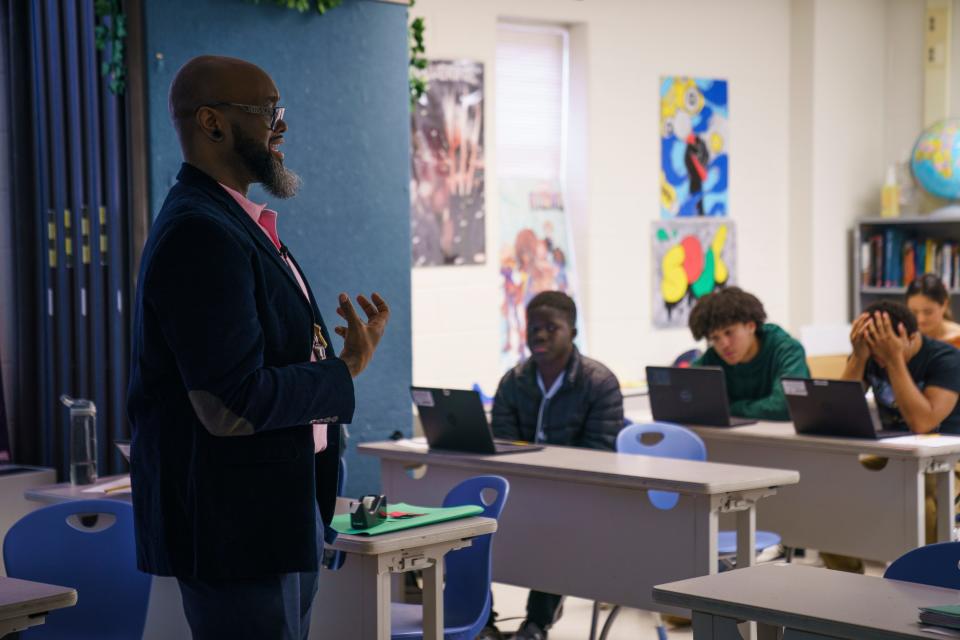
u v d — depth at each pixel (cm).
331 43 465
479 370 630
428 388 409
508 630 449
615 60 684
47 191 436
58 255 431
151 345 207
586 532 368
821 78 767
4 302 454
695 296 725
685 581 216
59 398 434
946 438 421
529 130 669
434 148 608
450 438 410
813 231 767
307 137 459
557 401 439
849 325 710
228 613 210
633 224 696
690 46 720
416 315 604
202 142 216
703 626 206
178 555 209
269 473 208
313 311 230
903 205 781
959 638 175
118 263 423
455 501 339
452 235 616
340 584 281
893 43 799
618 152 688
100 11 417
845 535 426
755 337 490
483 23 626
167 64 418
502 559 393
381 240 481
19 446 450
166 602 316
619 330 691
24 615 207
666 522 345
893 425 457
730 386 496
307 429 213
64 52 429
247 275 204
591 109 674
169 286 199
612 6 681
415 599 426
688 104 720
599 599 365
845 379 446
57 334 435
